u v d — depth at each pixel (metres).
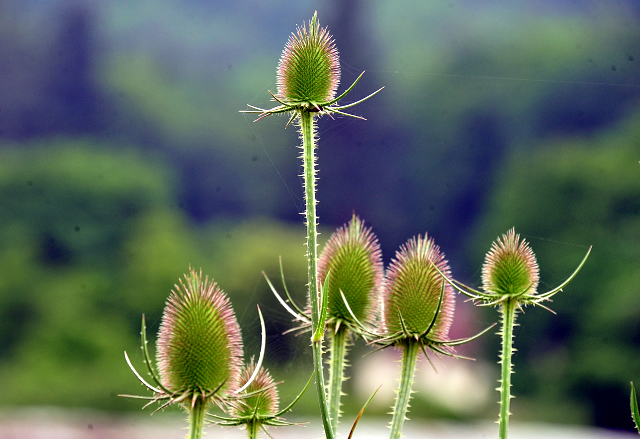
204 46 59.47
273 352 19.38
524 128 47.56
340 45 52.16
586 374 33.16
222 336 4.50
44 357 39.22
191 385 4.34
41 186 46.28
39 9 55.72
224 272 38.91
